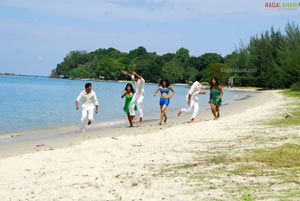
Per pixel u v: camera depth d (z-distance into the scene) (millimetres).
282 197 6695
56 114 27656
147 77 160375
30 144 14258
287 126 16438
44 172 9359
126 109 19453
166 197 7000
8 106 33688
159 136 14875
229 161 9867
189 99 20609
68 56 194750
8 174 9234
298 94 52500
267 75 92000
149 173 8938
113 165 9922
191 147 12273
